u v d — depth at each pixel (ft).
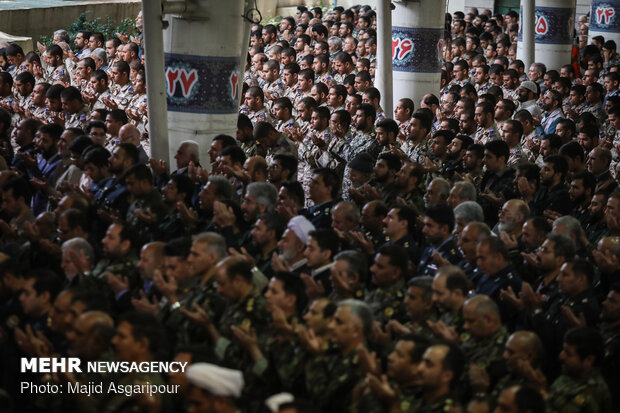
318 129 48.26
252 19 42.80
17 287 26.91
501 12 119.75
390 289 26.78
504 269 28.27
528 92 60.85
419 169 37.91
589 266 27.45
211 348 24.22
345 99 55.77
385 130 45.06
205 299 25.80
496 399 21.34
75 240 28.37
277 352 23.44
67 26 90.17
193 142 39.63
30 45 78.89
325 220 34.88
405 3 58.65
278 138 45.29
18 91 56.34
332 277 26.55
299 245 29.14
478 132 50.01
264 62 66.59
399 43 59.52
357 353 22.38
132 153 37.09
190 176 37.99
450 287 24.94
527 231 31.37
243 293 24.90
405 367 21.45
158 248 27.58
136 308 25.48
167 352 22.74
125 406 20.83
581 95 61.36
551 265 28.66
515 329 27.37
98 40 72.59
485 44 87.71
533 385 22.66
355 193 37.19
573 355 22.98
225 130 42.52
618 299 26.02
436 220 30.99
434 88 60.03
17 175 35.50
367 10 105.09
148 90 40.57
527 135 50.98
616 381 25.81
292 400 18.28
